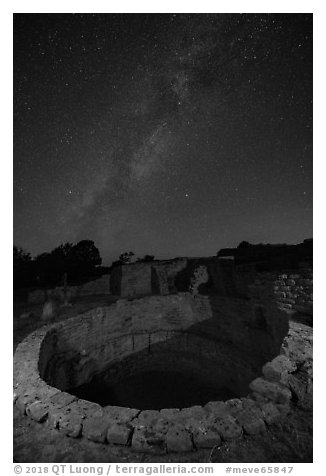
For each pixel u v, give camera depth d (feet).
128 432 9.53
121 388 34.88
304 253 34.17
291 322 19.22
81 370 31.37
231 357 34.76
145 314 44.16
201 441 9.10
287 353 14.42
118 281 60.08
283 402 11.00
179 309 44.32
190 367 40.52
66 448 9.50
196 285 47.19
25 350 20.12
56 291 49.70
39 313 37.76
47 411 11.19
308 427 9.64
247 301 33.88
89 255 86.74
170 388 35.50
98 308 38.17
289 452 8.70
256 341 31.76
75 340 32.48
